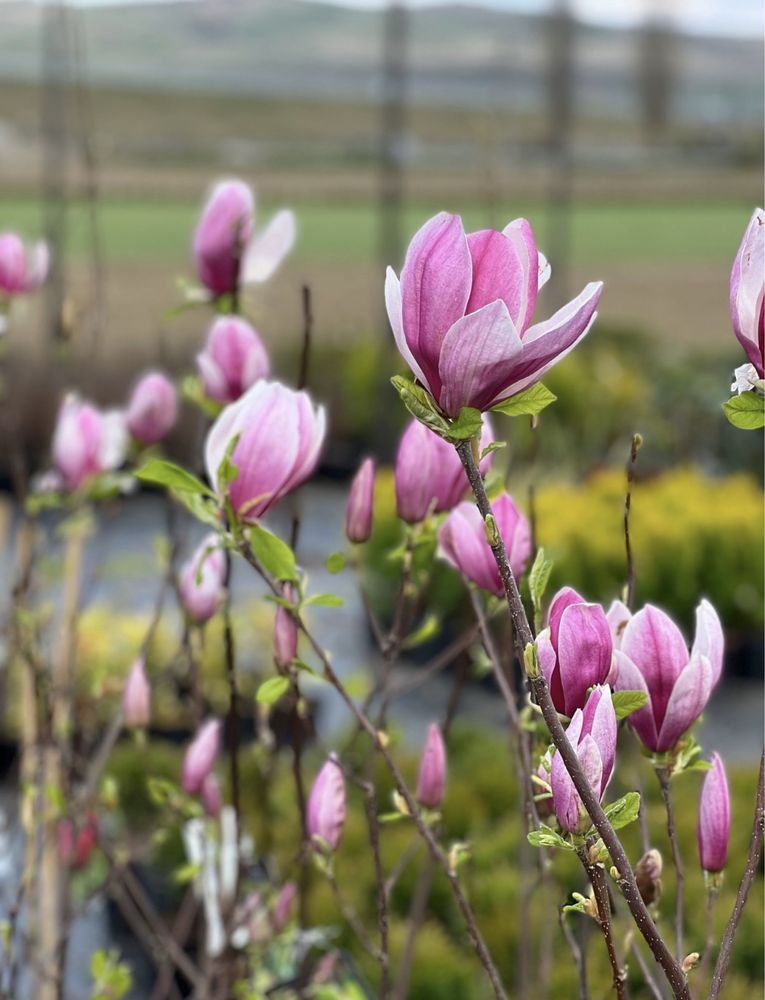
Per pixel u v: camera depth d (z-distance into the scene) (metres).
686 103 61.97
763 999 3.25
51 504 2.38
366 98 73.62
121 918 4.16
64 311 2.42
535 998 3.26
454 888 1.36
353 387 12.88
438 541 1.51
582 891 2.67
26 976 2.39
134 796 4.63
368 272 28.12
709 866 1.19
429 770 1.59
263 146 59.22
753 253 0.92
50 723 2.13
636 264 32.88
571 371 12.00
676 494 8.66
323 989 2.18
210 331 1.77
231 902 1.95
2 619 2.86
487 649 1.50
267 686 1.36
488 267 0.91
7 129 41.75
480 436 0.93
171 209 41.34
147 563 3.50
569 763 0.93
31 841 2.00
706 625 1.14
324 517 11.41
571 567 7.98
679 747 1.15
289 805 4.04
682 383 12.42
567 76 21.69
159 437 2.37
